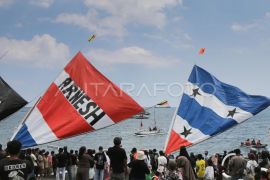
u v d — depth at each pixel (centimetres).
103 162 1741
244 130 14538
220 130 1529
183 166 1329
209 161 2067
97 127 1288
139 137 10588
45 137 1236
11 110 1134
